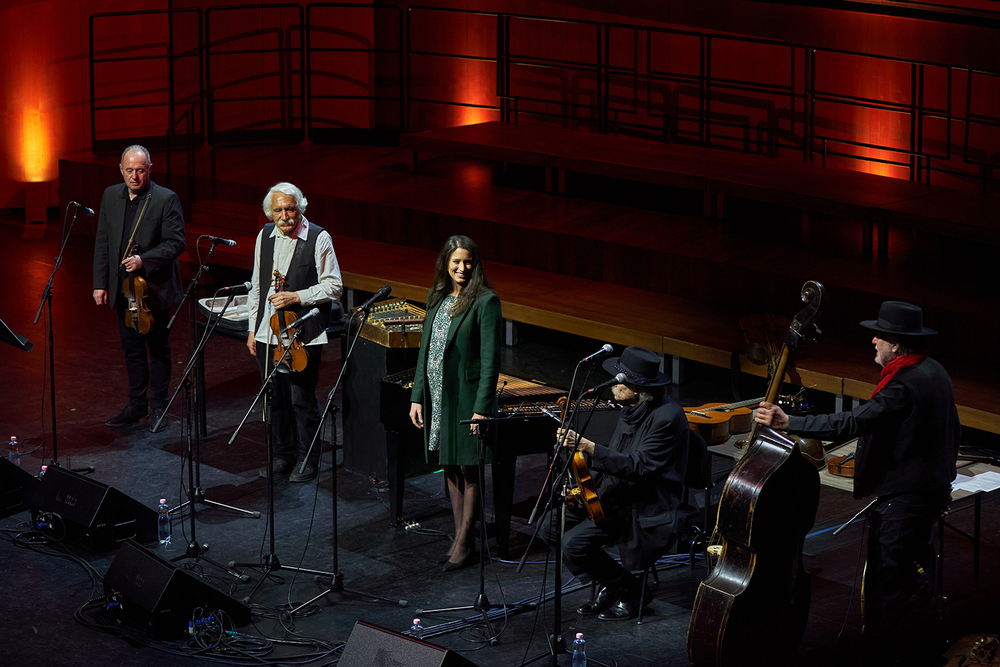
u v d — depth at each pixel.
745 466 7.48
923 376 7.75
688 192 16.22
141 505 9.70
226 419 12.37
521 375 13.53
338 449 11.69
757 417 7.72
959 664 7.58
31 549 9.62
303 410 10.95
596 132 18.34
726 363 12.47
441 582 9.17
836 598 8.87
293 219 10.57
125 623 8.45
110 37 19.20
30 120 19.06
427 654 7.05
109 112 19.45
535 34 18.83
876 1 15.64
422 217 15.98
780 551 7.44
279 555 9.57
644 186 16.47
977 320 12.23
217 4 19.38
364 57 20.00
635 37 17.31
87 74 19.33
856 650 8.12
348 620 8.58
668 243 14.68
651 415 8.49
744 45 17.03
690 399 12.88
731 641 7.36
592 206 16.34
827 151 16.69
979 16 14.98
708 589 7.45
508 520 9.47
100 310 15.54
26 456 11.35
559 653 8.11
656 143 17.03
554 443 9.34
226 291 11.16
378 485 10.91
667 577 9.23
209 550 9.63
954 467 7.91
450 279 9.27
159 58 19.36
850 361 12.21
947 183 15.77
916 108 15.27
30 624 8.44
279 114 20.05
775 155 17.06
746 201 15.56
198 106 19.73
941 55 15.50
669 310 13.76
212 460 11.38
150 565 8.38
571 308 13.76
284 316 10.59
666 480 8.41
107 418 12.34
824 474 9.55
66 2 18.94
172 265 11.88
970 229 13.14
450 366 9.15
